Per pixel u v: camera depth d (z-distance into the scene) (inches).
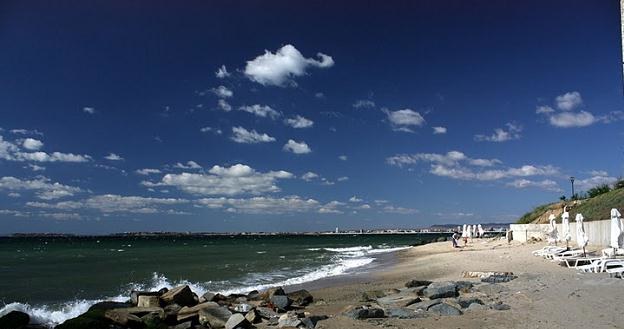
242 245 4146.2
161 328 503.5
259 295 705.0
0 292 974.4
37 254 2738.7
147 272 1371.8
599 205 1378.0
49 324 609.6
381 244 4126.5
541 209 2053.4
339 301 687.1
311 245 4005.9
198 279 1152.2
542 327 419.8
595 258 847.7
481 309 509.4
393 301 577.9
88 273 1379.2
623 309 463.2
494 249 1524.4
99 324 494.0
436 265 1180.5
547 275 739.4
